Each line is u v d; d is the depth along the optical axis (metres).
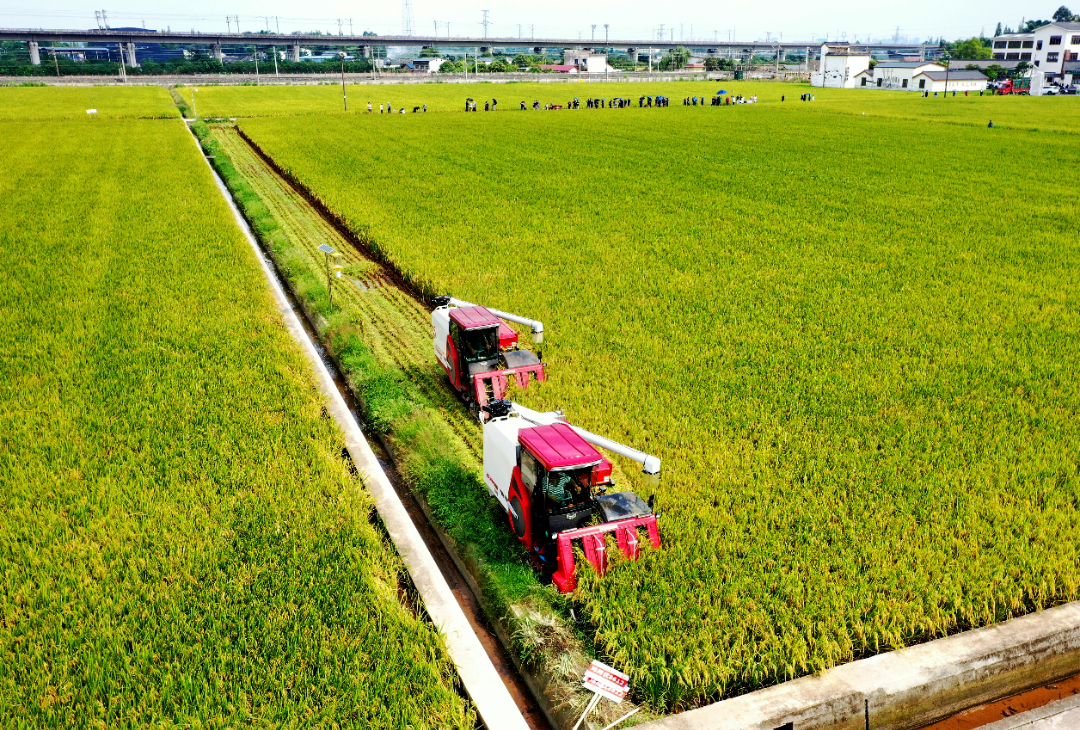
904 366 17.52
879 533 11.38
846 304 21.78
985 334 19.56
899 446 13.94
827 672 9.23
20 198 37.25
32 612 9.84
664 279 24.27
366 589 10.38
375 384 17.34
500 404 12.80
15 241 29.08
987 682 9.52
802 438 14.28
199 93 116.44
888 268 25.55
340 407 16.62
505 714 8.98
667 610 9.77
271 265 28.94
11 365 17.81
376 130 68.62
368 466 14.22
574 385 16.39
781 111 91.62
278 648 9.22
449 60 198.25
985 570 10.47
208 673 8.91
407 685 8.84
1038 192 39.19
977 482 12.62
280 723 8.23
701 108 97.38
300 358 18.52
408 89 129.50
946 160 50.44
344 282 25.28
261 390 16.61
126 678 8.77
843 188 40.59
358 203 35.81
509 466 11.66
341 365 19.20
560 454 10.41
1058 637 9.77
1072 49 141.88
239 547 11.12
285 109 91.25
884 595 10.23
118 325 20.34
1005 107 96.88
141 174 44.22
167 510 11.99
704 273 24.77
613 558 10.80
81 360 17.94
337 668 8.95
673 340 19.03
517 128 71.38
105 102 96.50
